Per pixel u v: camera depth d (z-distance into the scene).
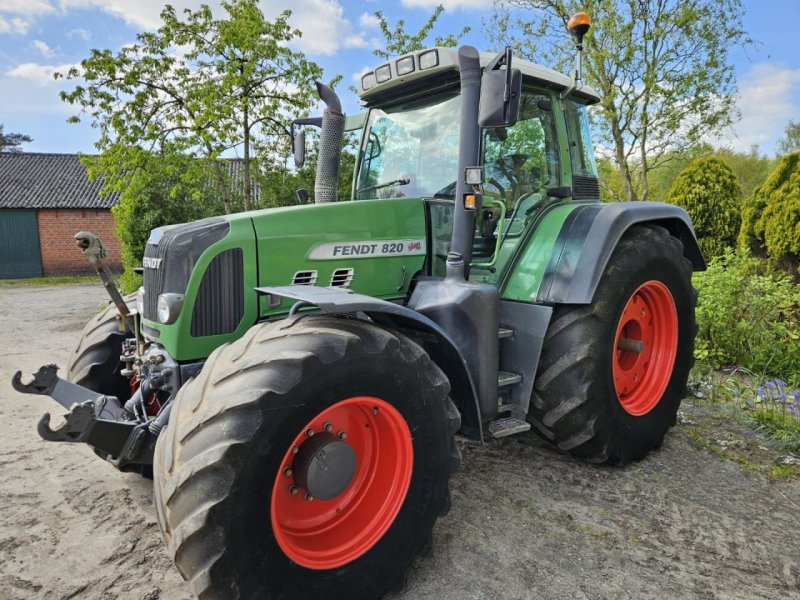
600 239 3.16
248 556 1.89
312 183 10.62
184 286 2.56
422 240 3.20
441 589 2.33
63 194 23.73
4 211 22.56
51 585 2.36
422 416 2.31
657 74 10.57
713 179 8.64
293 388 1.95
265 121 9.24
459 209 2.88
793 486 3.25
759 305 5.66
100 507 3.00
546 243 3.30
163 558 2.55
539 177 3.60
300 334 2.10
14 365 6.21
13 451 3.73
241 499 1.86
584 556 2.55
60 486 3.23
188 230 2.62
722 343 5.64
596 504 3.02
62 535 2.73
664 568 2.47
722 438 3.92
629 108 10.91
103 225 23.66
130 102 8.33
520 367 3.15
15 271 22.84
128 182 8.97
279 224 2.74
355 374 2.10
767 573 2.45
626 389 3.59
